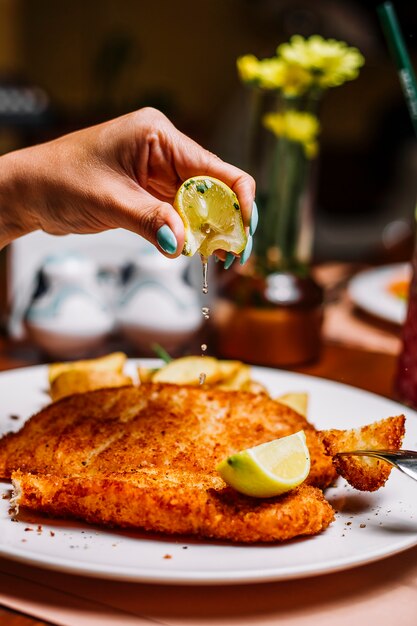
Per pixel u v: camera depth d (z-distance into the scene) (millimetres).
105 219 593
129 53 2949
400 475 616
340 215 2611
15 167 619
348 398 747
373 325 1087
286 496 534
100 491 534
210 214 566
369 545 519
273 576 479
